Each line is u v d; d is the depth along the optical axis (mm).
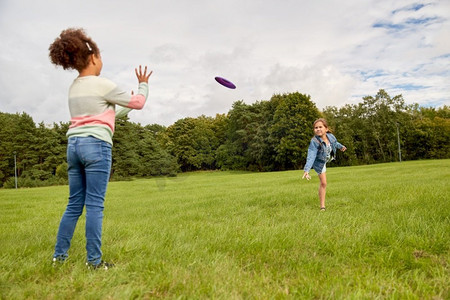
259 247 3014
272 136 47188
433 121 61531
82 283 2156
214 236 3531
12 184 44594
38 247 3234
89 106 2504
